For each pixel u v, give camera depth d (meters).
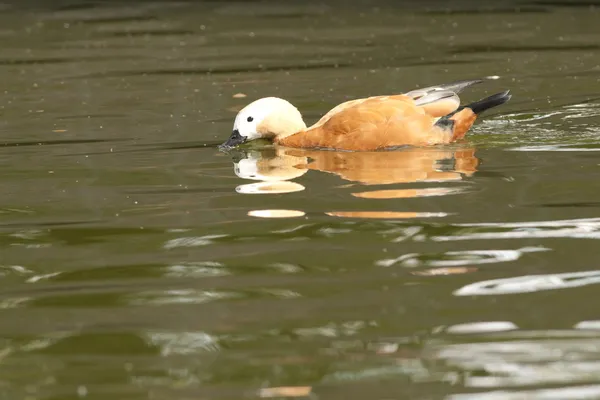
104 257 9.59
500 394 6.68
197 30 25.98
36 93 18.84
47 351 7.61
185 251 9.66
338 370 7.11
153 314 8.23
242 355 7.41
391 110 13.35
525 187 11.24
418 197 11.02
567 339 7.48
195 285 8.82
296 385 6.91
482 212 10.41
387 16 27.19
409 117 13.29
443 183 11.52
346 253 9.41
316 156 13.16
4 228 10.56
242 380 7.01
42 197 11.70
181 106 17.30
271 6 29.44
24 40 25.12
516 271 8.84
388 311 8.09
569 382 6.82
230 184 11.95
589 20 25.36
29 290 8.84
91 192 11.86
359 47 23.00
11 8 30.19
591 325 7.70
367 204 10.81
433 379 6.93
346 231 10.00
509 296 8.30
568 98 16.77
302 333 7.75
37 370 7.27
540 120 15.00
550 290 8.40
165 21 27.52
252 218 10.54
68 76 20.50
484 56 21.34
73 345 7.70
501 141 13.56
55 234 10.33
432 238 9.70
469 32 24.41
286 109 14.08
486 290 8.45
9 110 17.31
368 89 18.48
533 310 8.02
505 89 17.91
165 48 23.55
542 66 19.94
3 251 9.86
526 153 12.84
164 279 8.98
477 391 6.73
